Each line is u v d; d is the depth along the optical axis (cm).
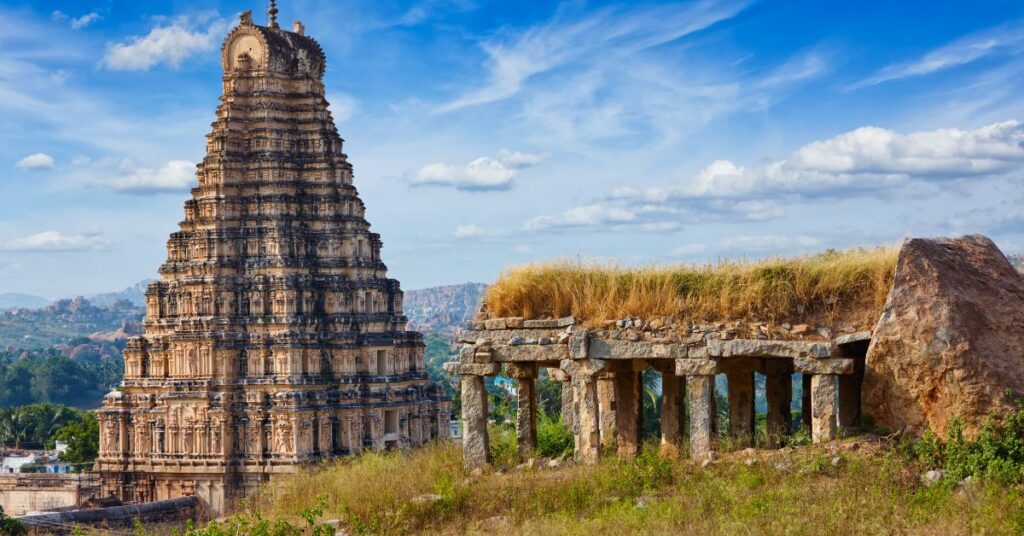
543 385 9650
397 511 3225
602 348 3447
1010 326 3059
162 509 8069
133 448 10238
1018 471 2797
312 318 10125
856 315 3294
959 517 2561
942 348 3014
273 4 11031
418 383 10919
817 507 2673
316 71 10869
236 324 10106
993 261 3203
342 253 10500
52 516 6869
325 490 3884
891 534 2497
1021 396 2948
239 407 9944
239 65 10638
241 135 10569
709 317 3397
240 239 10300
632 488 3147
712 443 3431
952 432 2952
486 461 3588
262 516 3656
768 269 3412
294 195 10462
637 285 3503
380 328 10550
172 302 10375
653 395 8431
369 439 10175
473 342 3612
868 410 3194
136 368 10456
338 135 10812
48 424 19875
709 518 2738
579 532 2775
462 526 3095
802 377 3812
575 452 3606
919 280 3089
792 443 3309
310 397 9925
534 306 3588
